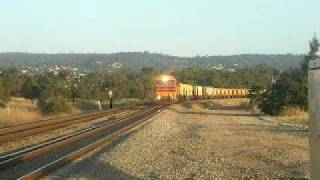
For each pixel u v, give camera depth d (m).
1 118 38.19
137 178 14.51
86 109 65.50
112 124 34.72
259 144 24.97
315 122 7.37
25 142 24.05
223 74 168.12
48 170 14.88
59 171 15.16
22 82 94.62
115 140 25.72
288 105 58.22
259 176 15.10
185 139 27.30
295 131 34.25
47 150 19.94
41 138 26.16
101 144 23.23
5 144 23.14
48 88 87.06
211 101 96.94
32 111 49.97
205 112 62.53
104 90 113.06
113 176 14.63
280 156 20.30
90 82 116.31
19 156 17.30
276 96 59.03
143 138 26.83
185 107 72.38
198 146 23.66
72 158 17.61
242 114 59.47
